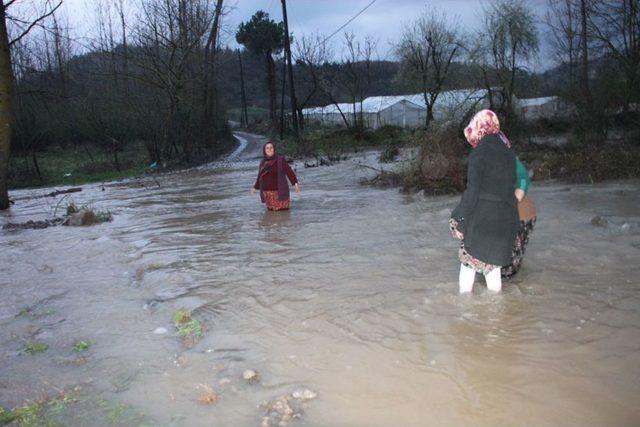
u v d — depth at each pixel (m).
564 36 19.41
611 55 16.23
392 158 20.02
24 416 3.31
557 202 9.19
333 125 45.62
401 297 4.96
